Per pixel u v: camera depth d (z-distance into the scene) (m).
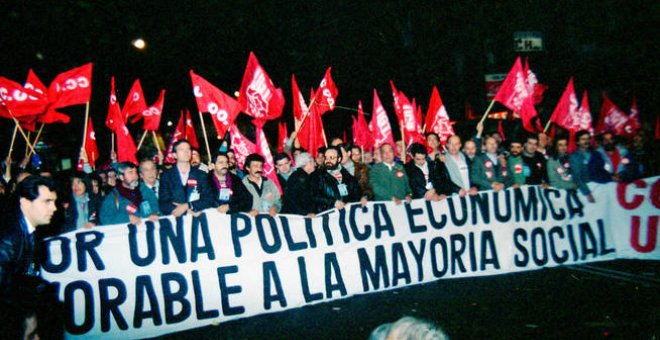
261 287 5.10
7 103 6.45
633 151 9.55
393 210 5.85
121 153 7.11
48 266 4.50
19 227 3.21
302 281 5.27
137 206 5.25
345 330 4.50
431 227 5.96
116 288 4.67
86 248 4.64
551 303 4.98
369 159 9.34
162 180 5.18
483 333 4.29
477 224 6.17
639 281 5.58
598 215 6.62
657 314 4.57
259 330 4.64
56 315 2.31
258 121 6.38
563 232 6.46
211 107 6.23
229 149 7.69
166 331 4.77
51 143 13.38
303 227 5.40
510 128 16.11
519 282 5.76
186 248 4.93
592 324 4.41
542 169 7.00
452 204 6.11
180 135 9.20
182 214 4.98
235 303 4.99
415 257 5.83
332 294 5.37
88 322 4.57
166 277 4.82
